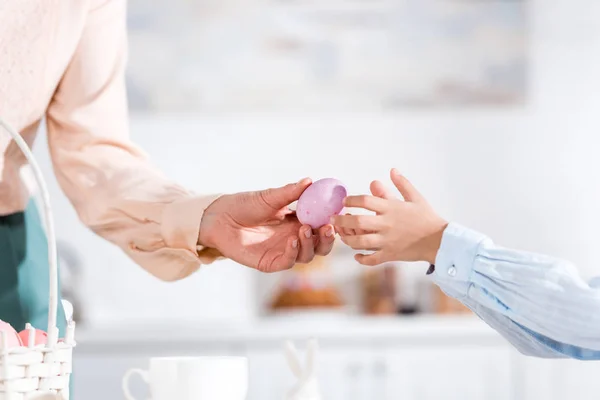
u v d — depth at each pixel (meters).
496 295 1.25
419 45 3.84
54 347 0.93
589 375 3.39
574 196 3.87
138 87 3.80
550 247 3.86
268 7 3.83
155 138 3.82
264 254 1.30
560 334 1.24
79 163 1.40
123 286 3.75
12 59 1.30
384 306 3.65
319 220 1.29
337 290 3.74
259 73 3.83
